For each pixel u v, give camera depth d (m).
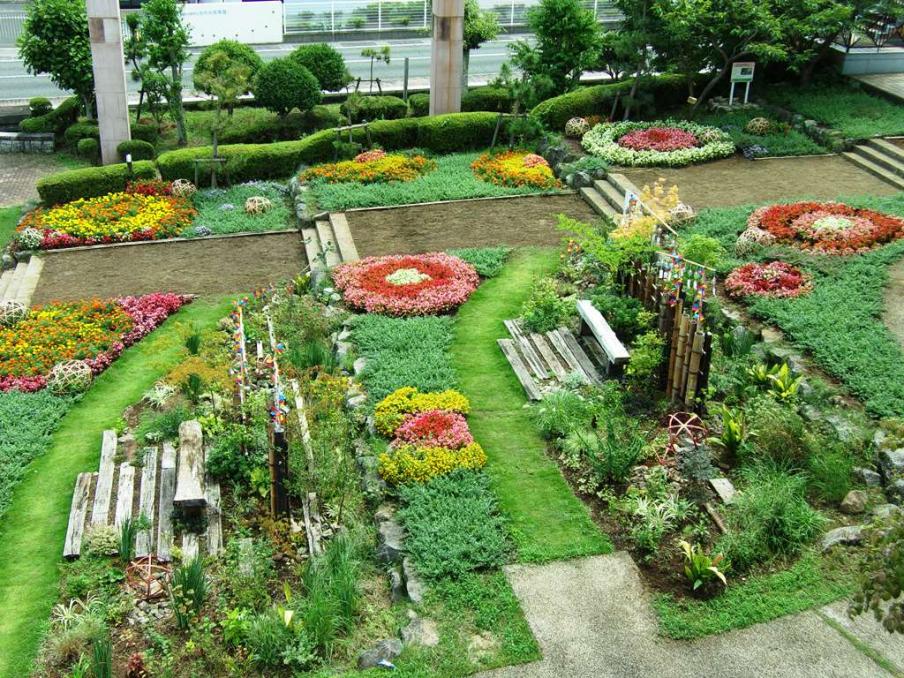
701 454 12.31
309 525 12.40
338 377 15.42
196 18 35.50
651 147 23.44
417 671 10.07
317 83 27.14
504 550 11.69
